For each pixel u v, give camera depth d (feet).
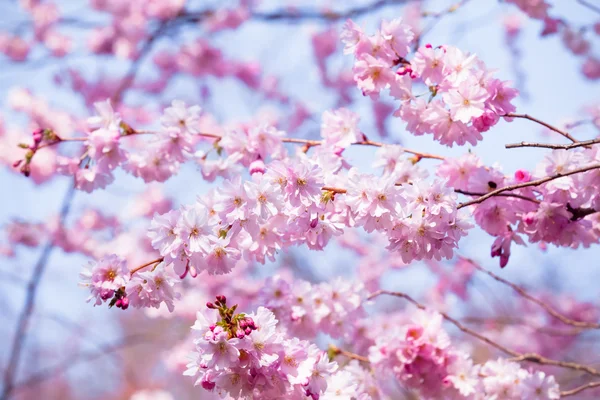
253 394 8.38
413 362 11.68
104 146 11.56
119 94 27.09
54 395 55.36
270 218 8.92
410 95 10.23
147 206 24.81
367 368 13.56
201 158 12.12
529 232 10.23
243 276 24.86
